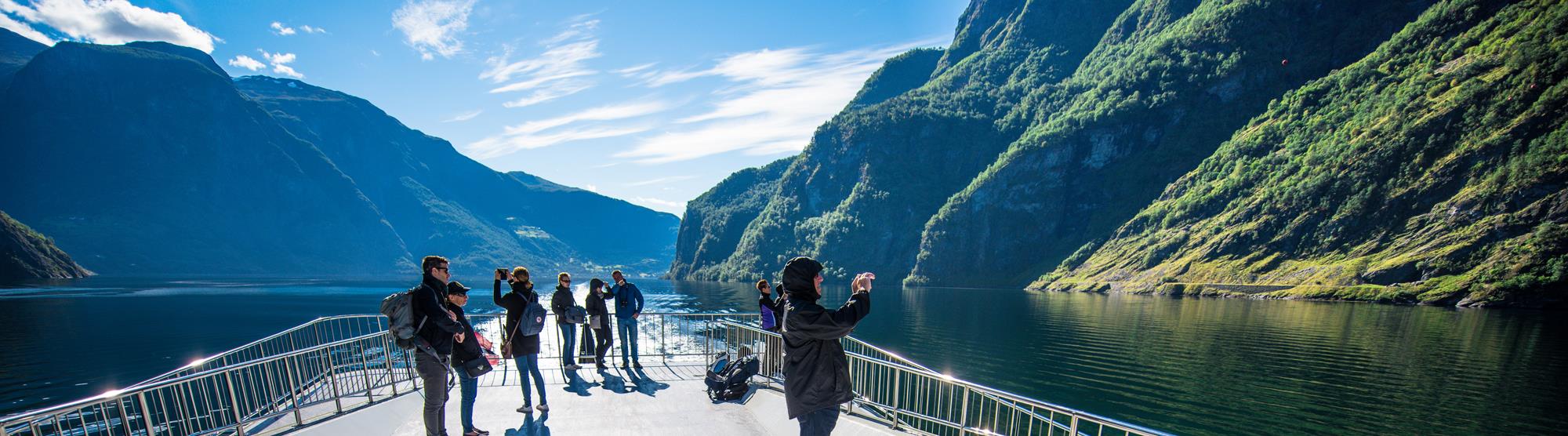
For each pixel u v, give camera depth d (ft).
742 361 33.22
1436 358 150.82
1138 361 146.82
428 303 22.09
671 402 31.60
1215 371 133.59
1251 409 100.89
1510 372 132.87
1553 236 292.40
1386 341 179.63
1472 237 326.44
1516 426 93.15
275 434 25.49
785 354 15.40
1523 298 277.64
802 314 14.40
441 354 22.12
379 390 34.53
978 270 634.02
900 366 26.13
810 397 14.74
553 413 29.50
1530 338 185.16
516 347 29.17
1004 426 82.17
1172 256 468.75
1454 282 305.94
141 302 316.19
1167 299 375.45
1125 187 627.87
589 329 44.86
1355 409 102.32
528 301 29.58
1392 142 419.74
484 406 30.81
